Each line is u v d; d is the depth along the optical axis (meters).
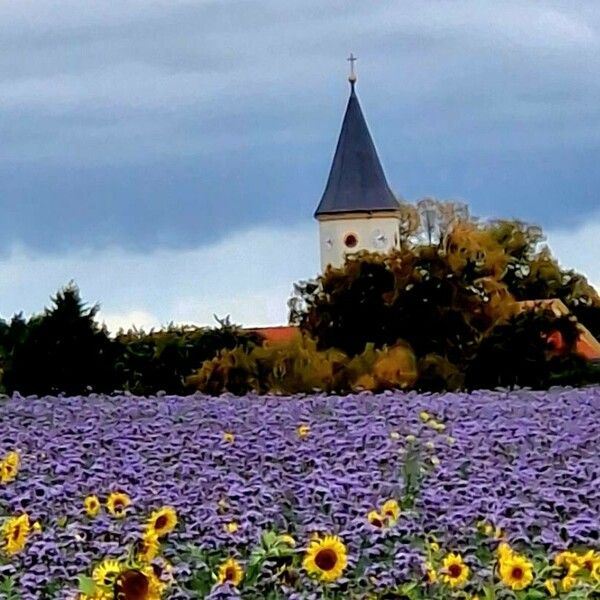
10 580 12.31
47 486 15.86
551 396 28.86
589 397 28.12
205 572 12.77
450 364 39.59
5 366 39.12
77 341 39.34
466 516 14.38
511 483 16.58
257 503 14.98
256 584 12.34
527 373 40.38
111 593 11.31
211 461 18.53
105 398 28.27
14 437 20.91
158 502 15.32
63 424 22.30
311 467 18.31
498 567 12.54
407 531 13.60
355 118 178.50
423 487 16.48
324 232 177.75
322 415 24.20
